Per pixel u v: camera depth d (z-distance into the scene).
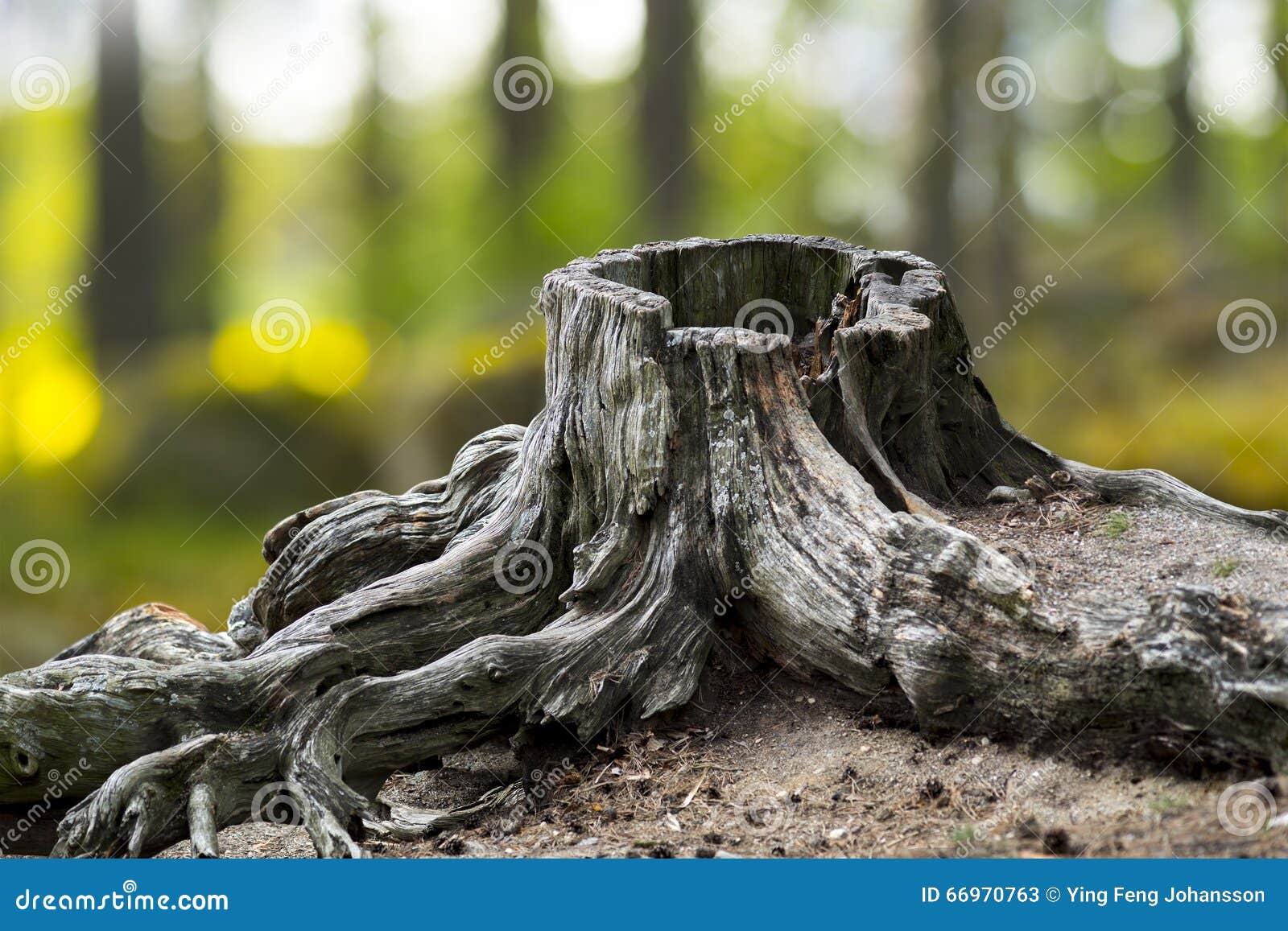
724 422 5.63
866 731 5.17
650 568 5.65
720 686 5.60
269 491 19.53
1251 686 4.09
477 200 30.38
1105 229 31.09
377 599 5.80
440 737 5.23
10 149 28.77
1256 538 5.39
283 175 32.34
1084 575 4.92
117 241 23.81
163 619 7.55
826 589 5.14
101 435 20.56
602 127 27.94
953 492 6.28
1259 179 30.80
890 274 6.81
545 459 6.06
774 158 31.53
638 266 6.83
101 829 4.51
